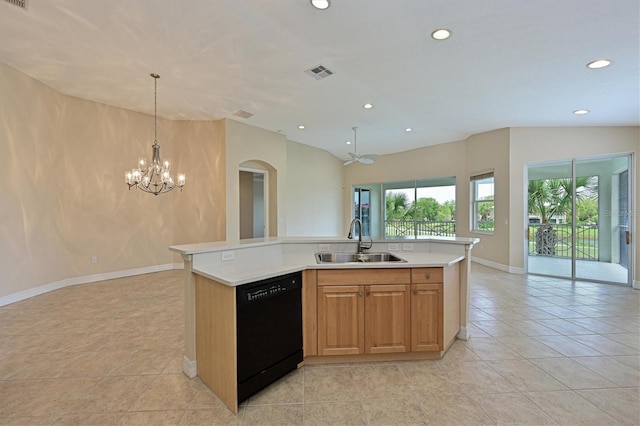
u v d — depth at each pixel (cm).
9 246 376
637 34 259
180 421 172
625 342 276
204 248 225
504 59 310
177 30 276
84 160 482
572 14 235
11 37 293
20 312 347
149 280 500
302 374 223
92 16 259
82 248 484
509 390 202
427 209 780
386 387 206
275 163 645
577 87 369
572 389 203
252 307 191
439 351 244
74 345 265
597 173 508
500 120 523
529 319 335
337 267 232
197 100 462
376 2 229
